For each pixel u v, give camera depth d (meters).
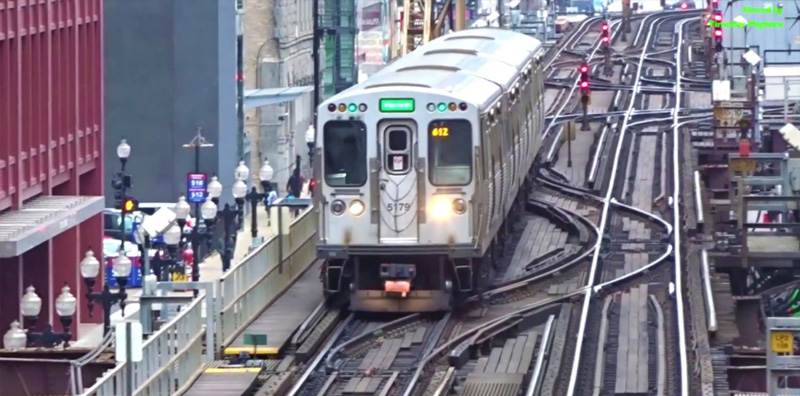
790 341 56.44
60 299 85.38
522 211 116.31
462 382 74.38
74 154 114.56
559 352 77.50
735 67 161.00
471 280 88.50
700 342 77.25
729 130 136.62
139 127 159.38
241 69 174.75
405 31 179.38
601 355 78.19
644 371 76.00
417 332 83.75
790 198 97.06
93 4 118.31
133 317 80.56
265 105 184.75
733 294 99.69
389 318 87.31
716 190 123.00
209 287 77.88
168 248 100.56
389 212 86.38
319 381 75.44
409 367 77.12
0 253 92.75
